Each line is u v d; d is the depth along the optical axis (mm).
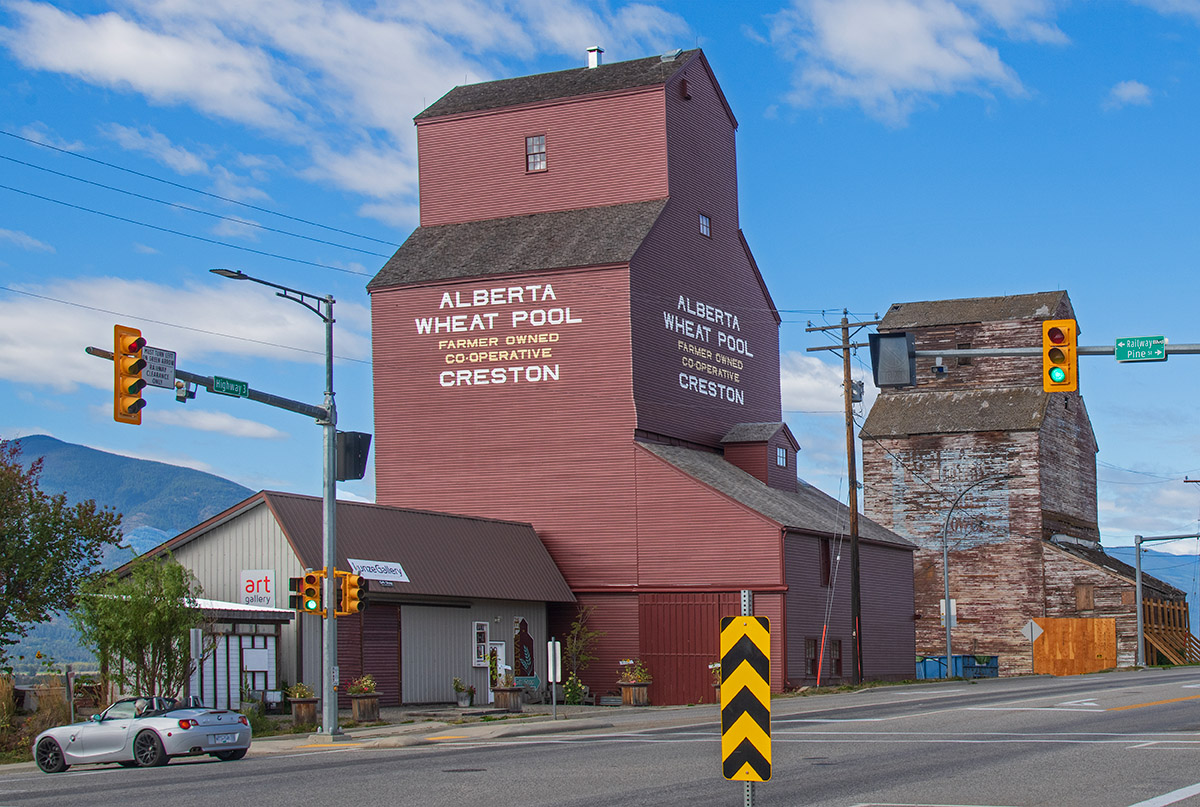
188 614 33156
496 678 45688
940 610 73438
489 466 52250
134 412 23781
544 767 20344
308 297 31031
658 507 49344
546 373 51875
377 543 41812
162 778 20969
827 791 16109
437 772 20109
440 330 53719
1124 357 23562
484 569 45812
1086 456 82438
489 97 59250
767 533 47281
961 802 14844
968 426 74125
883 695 40250
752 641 11398
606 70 58625
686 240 56125
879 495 75750
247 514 39438
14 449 43062
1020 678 57000
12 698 34250
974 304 78438
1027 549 72125
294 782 19234
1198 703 30453
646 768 19766
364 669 39531
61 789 19344
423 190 59156
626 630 49125
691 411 55000
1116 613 70125
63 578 41125
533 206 56938
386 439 53969
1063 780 16672
